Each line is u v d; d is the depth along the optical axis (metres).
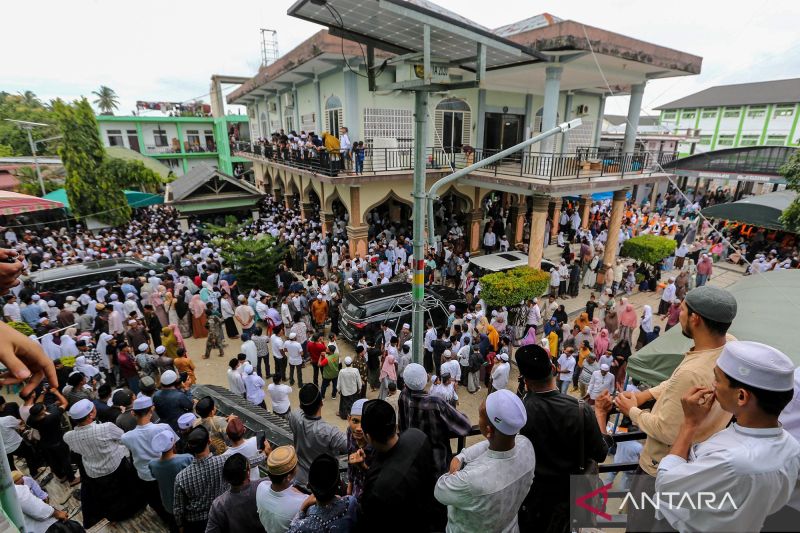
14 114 39.56
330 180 15.70
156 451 4.37
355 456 3.36
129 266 15.31
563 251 19.95
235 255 15.86
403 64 6.41
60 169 29.78
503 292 13.38
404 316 12.59
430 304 12.70
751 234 23.33
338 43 14.81
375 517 2.51
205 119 44.62
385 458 2.64
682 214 31.75
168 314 13.35
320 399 4.54
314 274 16.69
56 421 6.38
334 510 2.74
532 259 15.24
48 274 14.28
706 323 2.12
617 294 17.22
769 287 6.91
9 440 5.98
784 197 20.25
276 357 10.77
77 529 3.23
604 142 33.41
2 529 1.20
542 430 2.43
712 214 20.95
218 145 45.28
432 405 3.48
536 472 2.44
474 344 11.18
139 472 4.94
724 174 28.38
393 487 2.48
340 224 21.41
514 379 11.53
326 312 13.52
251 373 8.73
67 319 11.52
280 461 3.05
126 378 9.91
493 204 24.56
